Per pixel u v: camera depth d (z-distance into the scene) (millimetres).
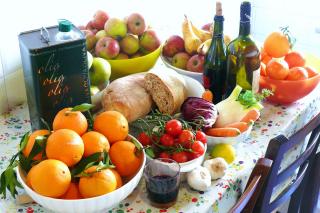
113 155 830
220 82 1159
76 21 1312
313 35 1876
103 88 1141
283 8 1893
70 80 943
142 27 1215
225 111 1034
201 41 1273
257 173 833
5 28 1080
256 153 1000
